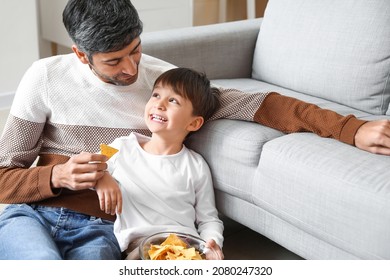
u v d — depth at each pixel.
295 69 2.86
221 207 2.39
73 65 2.16
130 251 2.12
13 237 1.96
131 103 2.21
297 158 2.07
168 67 2.37
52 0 4.27
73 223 2.09
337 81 2.71
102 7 1.95
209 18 5.01
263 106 2.30
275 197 2.14
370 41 2.62
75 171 1.98
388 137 2.03
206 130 2.33
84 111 2.16
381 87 2.62
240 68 3.18
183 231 2.13
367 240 1.89
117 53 1.99
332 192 1.96
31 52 4.11
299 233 2.15
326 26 2.77
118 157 2.16
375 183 1.89
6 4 3.93
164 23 4.36
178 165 2.22
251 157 2.20
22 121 2.12
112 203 2.02
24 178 2.06
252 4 4.64
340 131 2.13
